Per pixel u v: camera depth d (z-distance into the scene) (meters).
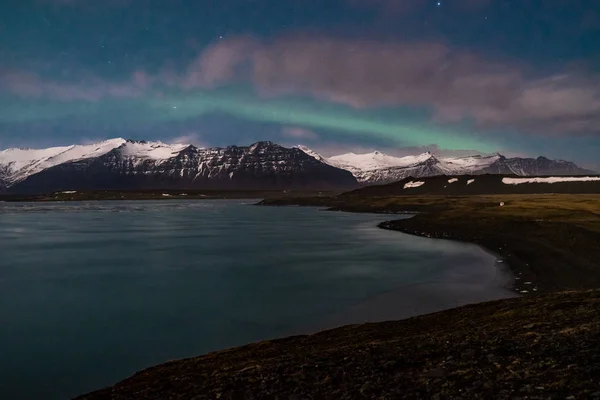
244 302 41.47
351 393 14.76
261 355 23.59
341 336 26.53
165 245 86.81
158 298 43.34
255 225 135.00
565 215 100.00
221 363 22.62
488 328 22.06
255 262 65.12
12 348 29.47
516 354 16.36
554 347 16.42
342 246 82.38
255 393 15.88
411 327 26.77
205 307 39.81
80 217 175.62
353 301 41.25
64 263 65.44
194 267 61.41
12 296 44.41
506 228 87.81
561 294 28.88
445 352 17.91
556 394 12.37
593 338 16.70
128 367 26.16
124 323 35.06
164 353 28.39
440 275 52.38
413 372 16.02
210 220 158.00
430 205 191.00
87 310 39.00
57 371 25.59
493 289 44.31
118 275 55.72
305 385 16.08
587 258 53.69
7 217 175.25
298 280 51.62
